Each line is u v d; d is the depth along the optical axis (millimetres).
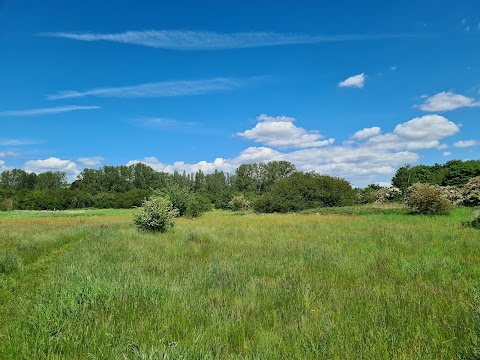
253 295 6008
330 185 43969
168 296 5953
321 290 6305
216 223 25000
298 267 8500
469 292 5809
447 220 21594
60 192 84875
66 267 8438
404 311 4980
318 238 14484
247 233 17078
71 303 5293
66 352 4012
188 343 4016
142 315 5086
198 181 112750
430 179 58375
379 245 12031
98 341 4160
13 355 3975
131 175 114688
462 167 52875
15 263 9367
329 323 4512
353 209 33750
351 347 3893
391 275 7672
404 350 3760
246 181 101812
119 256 10477
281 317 5055
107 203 87688
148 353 3639
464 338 4023
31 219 40781
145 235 16812
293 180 45719
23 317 5148
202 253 11148
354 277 7574
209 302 5633
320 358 3742
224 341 4176
